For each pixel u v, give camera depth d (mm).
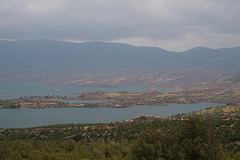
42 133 125188
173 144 52875
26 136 121125
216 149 51344
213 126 96875
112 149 79812
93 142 95250
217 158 50906
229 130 92875
